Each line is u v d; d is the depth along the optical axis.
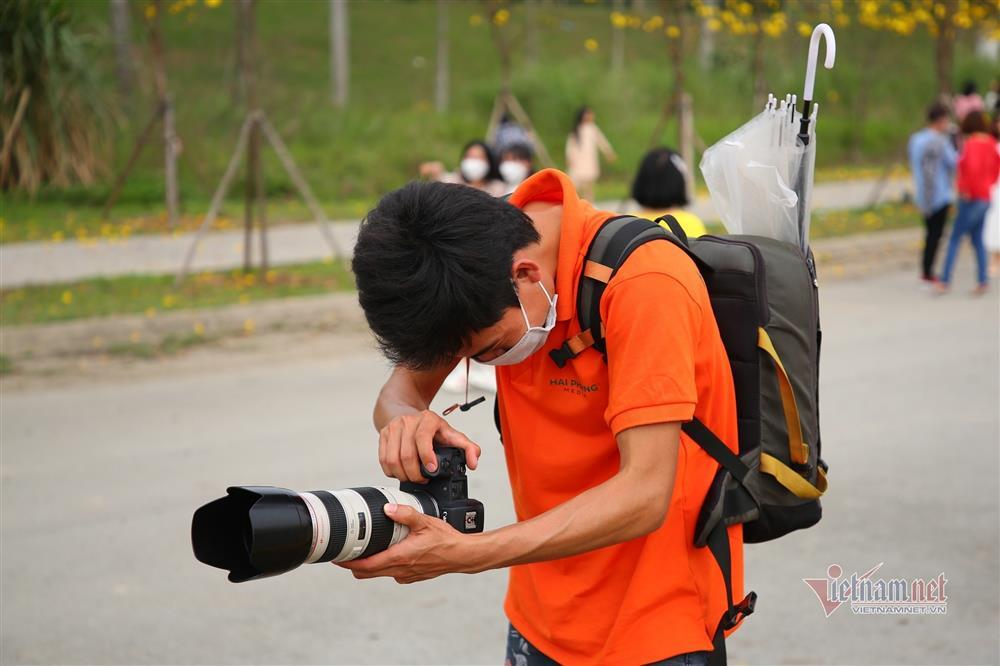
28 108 15.17
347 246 12.99
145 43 18.27
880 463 6.23
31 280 10.89
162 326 9.23
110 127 16.36
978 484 5.89
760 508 2.34
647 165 5.09
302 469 6.16
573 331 2.13
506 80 16.05
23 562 4.95
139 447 6.55
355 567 1.92
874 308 10.78
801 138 2.49
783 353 2.32
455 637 4.36
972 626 4.40
